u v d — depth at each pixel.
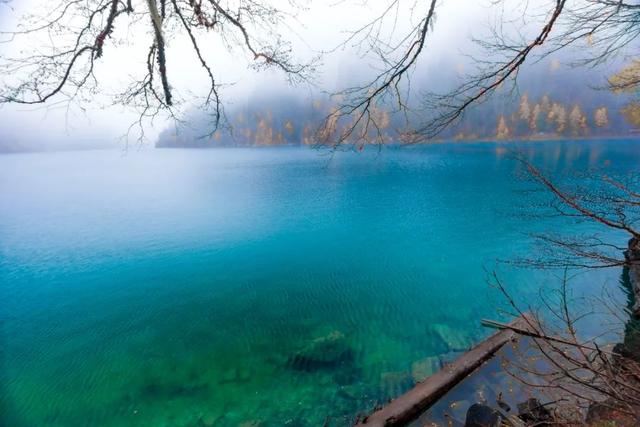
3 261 21.20
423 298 13.59
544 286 13.33
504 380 7.95
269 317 12.76
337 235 23.22
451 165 57.25
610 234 17.92
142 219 30.50
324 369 9.45
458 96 2.79
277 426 7.66
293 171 61.38
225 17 3.40
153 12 3.07
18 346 11.88
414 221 25.62
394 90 2.83
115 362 10.55
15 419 8.69
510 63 2.62
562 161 42.56
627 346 5.08
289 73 3.69
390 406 7.48
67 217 32.69
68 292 16.36
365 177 49.84
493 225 23.09
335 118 3.05
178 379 9.59
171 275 17.72
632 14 2.73
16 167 96.62
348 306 13.30
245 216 29.80
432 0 2.29
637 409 3.95
